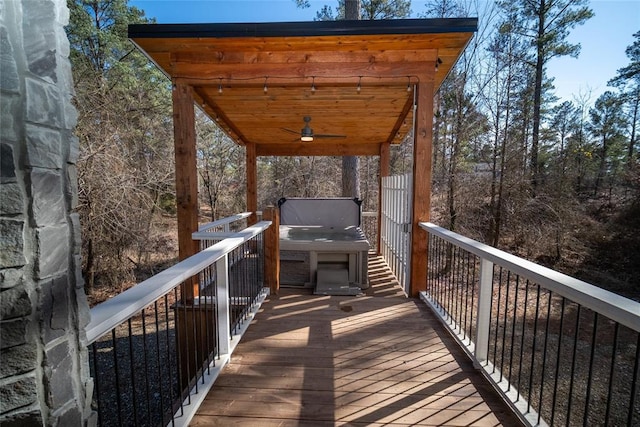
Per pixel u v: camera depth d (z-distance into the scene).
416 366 2.17
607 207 10.46
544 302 7.09
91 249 7.07
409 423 1.65
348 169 9.02
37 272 0.75
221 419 1.68
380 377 2.04
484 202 9.06
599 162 12.11
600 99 14.59
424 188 3.36
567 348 5.26
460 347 2.41
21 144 0.72
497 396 1.86
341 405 1.78
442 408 1.76
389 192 5.55
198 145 11.95
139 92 9.45
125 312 1.04
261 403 1.80
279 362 2.22
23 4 0.74
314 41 2.98
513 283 8.23
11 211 0.70
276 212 3.62
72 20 8.16
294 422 1.66
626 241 9.25
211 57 3.18
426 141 3.29
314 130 5.70
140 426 4.03
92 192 6.57
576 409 3.93
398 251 4.63
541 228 9.02
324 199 6.28
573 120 11.95
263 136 6.14
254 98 3.98
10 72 0.70
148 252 8.63
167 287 1.31
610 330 5.85
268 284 3.61
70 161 0.87
